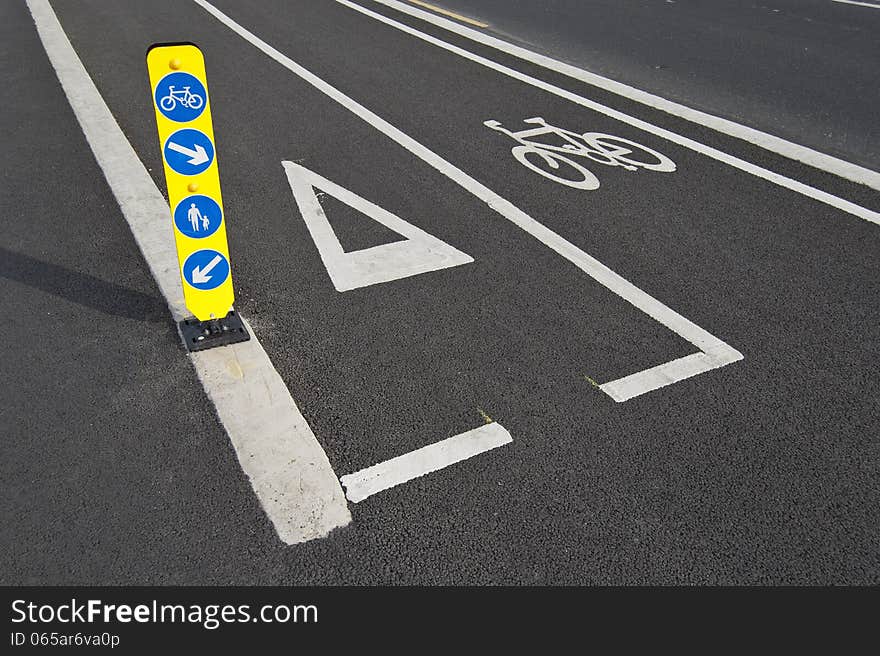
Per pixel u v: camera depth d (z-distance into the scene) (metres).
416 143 7.15
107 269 4.98
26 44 9.63
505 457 3.62
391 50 9.99
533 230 5.64
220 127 7.42
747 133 7.48
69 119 7.38
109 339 4.32
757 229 5.73
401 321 4.57
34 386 3.97
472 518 3.31
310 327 4.50
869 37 10.83
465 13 11.98
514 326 4.55
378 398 3.96
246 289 4.86
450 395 3.99
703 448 3.70
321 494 3.39
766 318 4.69
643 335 4.50
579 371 4.19
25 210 5.71
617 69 9.38
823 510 3.39
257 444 3.64
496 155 6.93
